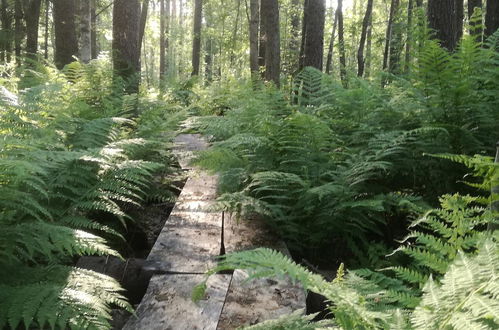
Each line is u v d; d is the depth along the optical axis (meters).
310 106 6.55
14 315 2.12
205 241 3.73
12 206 2.69
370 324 1.64
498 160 2.49
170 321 2.54
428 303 1.55
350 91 5.96
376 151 4.28
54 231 2.62
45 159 3.02
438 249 2.25
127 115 7.02
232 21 40.47
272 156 4.74
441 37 8.58
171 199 4.84
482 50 4.84
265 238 3.86
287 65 25.03
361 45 22.05
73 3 13.35
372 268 3.73
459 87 4.41
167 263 3.29
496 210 2.39
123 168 3.62
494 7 12.58
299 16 29.17
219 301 2.75
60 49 13.32
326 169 4.54
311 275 1.83
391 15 22.59
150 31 38.16
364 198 4.35
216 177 5.60
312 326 2.06
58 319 2.13
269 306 2.71
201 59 37.25
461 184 4.24
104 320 2.17
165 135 6.00
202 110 11.50
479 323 1.30
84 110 5.69
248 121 6.02
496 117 4.55
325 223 4.04
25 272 2.62
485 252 1.60
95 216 4.20
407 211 4.14
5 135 3.32
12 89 6.43
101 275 2.62
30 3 17.94
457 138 4.38
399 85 6.72
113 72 8.43
